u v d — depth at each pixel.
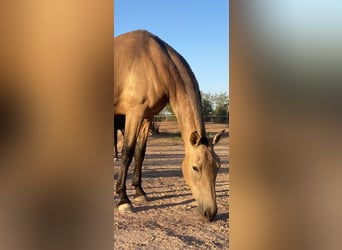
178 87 3.63
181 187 4.83
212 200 3.26
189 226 3.15
